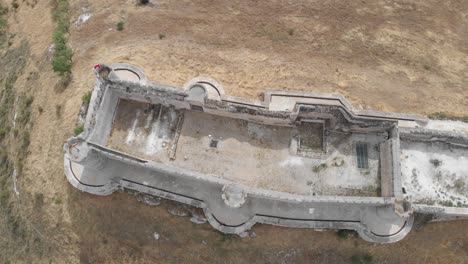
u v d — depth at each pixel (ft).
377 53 108.78
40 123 94.73
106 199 83.61
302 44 108.06
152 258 84.64
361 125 81.82
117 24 106.32
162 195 80.48
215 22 109.70
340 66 103.96
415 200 81.00
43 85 99.81
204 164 83.51
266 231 81.56
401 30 114.11
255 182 82.53
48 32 111.34
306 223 80.18
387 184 79.25
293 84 96.63
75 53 100.78
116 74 92.38
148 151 84.17
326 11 115.44
